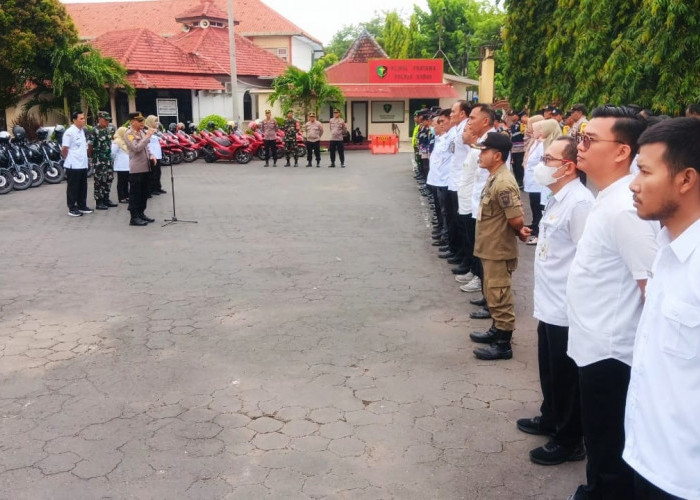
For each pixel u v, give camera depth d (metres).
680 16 8.33
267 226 9.84
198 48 28.88
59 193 13.16
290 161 21.08
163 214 10.84
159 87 24.88
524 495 3.10
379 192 13.73
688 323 1.72
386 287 6.57
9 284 6.66
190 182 15.31
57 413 3.90
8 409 3.96
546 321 3.26
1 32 18.84
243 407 3.97
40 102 21.09
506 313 4.65
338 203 12.16
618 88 8.94
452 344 5.03
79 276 6.97
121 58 24.69
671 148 1.75
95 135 11.12
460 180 6.45
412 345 5.00
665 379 1.79
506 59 13.27
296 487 3.15
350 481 3.20
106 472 3.27
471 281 6.40
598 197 2.63
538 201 8.45
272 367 4.57
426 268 7.35
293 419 3.82
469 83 30.47
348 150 28.31
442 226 8.63
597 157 2.57
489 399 4.09
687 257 1.75
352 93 28.45
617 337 2.56
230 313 5.74
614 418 2.65
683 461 1.76
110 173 11.41
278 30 37.44
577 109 9.06
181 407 3.98
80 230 9.45
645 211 1.83
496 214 4.57
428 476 3.25
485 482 3.21
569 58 10.60
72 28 20.33
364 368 4.56
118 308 5.88
